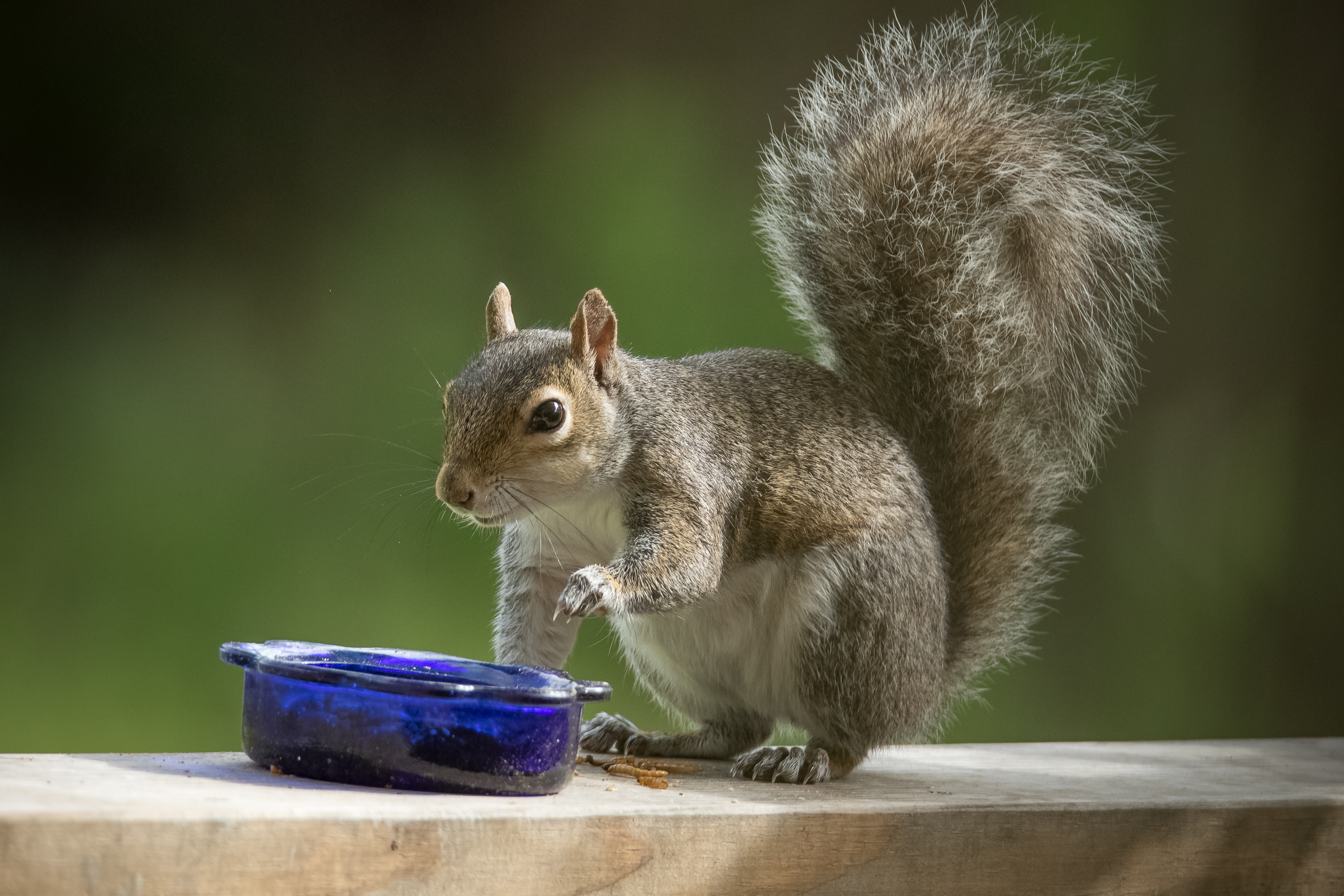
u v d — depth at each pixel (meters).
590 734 6.45
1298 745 7.19
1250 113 12.52
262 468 12.02
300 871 3.79
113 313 12.63
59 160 13.02
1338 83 12.39
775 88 13.70
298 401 12.37
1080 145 7.52
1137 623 12.05
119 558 11.38
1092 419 7.37
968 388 7.13
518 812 4.07
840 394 6.57
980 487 7.15
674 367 6.45
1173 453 12.52
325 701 4.42
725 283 12.75
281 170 13.32
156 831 3.65
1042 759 6.51
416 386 12.48
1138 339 12.57
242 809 3.79
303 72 13.59
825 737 6.02
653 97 13.68
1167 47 12.73
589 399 5.89
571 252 13.04
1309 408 12.26
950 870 4.62
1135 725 11.58
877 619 6.06
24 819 3.54
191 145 13.25
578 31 13.87
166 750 10.65
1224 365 12.47
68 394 12.19
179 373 12.43
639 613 5.79
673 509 5.97
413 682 4.33
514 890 4.04
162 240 13.04
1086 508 12.45
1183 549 12.25
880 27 13.81
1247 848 5.02
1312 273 12.40
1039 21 12.94
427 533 11.67
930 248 7.20
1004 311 7.18
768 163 7.59
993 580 7.11
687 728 7.09
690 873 4.29
